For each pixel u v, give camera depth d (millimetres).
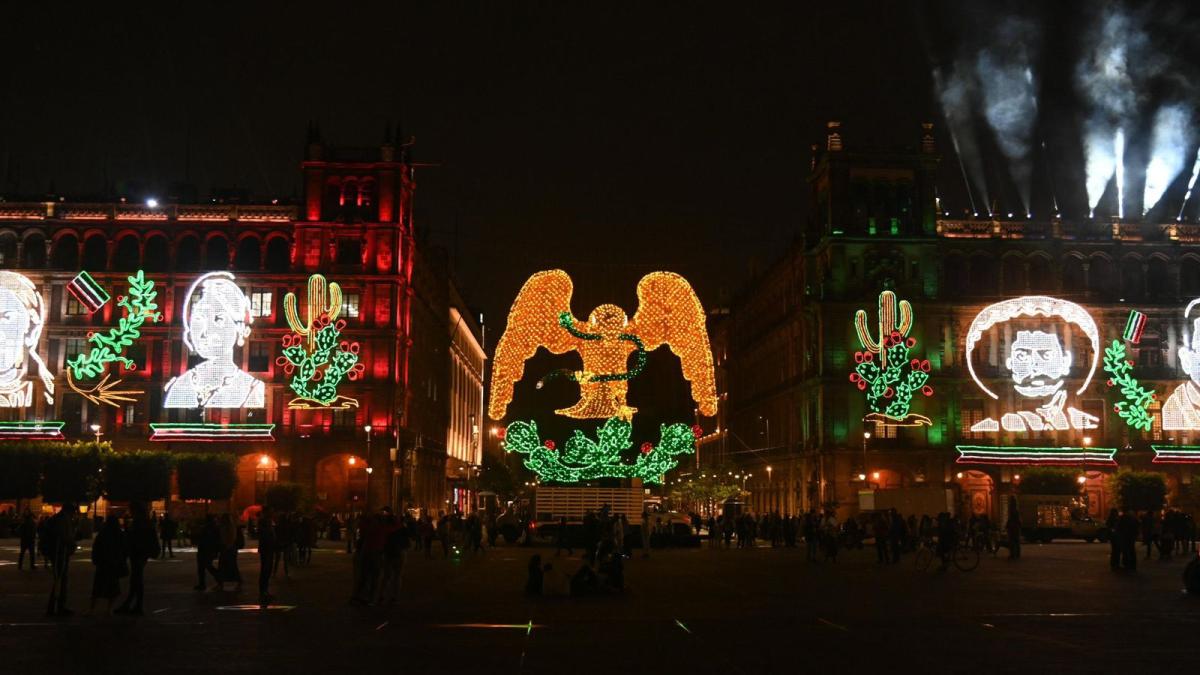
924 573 45438
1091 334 103750
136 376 100000
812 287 111875
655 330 67312
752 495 140125
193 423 98500
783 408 124188
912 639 23281
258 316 101000
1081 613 28453
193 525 61969
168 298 101000
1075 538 86375
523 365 65688
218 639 23016
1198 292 109500
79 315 101125
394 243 101750
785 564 53062
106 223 102125
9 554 55344
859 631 24703
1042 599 32562
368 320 100750
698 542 74312
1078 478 97688
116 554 27359
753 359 143875
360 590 30469
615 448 70938
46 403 99688
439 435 132000
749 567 50406
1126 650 21578
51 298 101438
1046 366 104188
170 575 41562
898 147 108062
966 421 106625
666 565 52219
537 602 31719
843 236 106375
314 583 38562
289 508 85688
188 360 100688
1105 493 105688
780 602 31844
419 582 39594
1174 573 44938
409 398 107750
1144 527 56844
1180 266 109000
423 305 115812
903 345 103812
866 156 107938
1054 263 108562
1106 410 106688
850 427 105438
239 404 96938
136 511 27906
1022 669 19281
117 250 102688
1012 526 56688
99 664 19656
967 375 106000
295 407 97375
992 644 22469
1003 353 107438
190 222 102188
